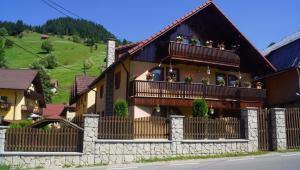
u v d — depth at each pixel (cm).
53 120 2123
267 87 3023
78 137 1666
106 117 1712
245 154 1839
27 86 4256
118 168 1503
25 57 12525
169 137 1800
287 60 2939
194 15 2638
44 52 13350
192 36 2616
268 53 3222
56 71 10875
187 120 1834
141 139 1752
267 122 1992
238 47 2753
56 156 1606
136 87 2277
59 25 19000
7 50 13138
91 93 3678
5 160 1554
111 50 3241
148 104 2292
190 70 2608
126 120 1744
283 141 1964
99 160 1656
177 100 2367
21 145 1598
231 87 2558
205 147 1836
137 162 1678
